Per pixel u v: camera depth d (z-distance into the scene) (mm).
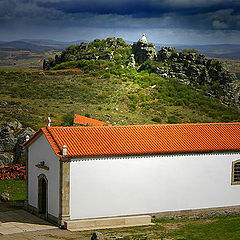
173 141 40406
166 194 38969
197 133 42438
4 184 51250
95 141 38156
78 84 117625
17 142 61812
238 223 36125
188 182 39719
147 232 33750
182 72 130875
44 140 38562
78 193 35969
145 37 144250
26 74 126125
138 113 101812
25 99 96875
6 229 34781
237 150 41062
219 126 44344
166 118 101500
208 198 40438
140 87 121750
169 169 39000
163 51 138500
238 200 41562
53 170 36875
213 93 126188
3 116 76125
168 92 119250
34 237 32344
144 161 38094
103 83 121188
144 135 40531
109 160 36906
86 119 79438
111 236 32188
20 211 40906
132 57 139875
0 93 99875
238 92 130125
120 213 37438
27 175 41750
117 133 40094
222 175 40906
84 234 33250
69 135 38406
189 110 111625
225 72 130375
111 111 97875
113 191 37156
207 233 32938
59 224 35562
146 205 38312
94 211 36531
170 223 37438
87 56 143750
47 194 37875
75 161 35750
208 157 40344
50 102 97000
